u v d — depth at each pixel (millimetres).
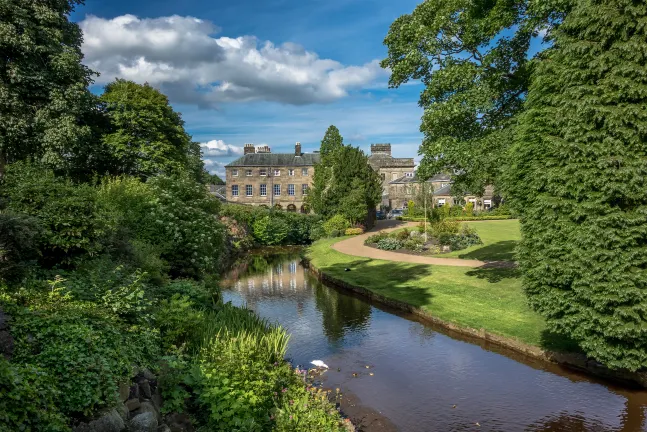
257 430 6387
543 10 13375
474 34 16250
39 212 8328
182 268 14688
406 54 17578
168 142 32094
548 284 9523
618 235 8086
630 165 7957
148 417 5262
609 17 8125
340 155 44469
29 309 5637
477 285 17719
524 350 11438
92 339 5562
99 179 26125
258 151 70062
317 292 20328
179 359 7062
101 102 28469
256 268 29125
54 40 21016
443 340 12875
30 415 4090
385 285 19469
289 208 67125
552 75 9477
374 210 47719
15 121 19250
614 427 7879
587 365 10094
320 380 10172
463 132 17484
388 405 8883
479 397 9203
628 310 7965
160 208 14531
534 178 9656
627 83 8000
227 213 40688
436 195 61750
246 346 8312
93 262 8539
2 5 18828
